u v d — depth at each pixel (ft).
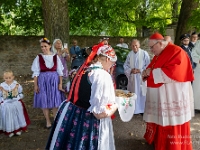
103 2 37.24
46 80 12.23
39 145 11.11
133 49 15.21
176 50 9.22
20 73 31.07
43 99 12.27
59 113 7.09
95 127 6.54
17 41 30.27
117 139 11.82
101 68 6.49
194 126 13.67
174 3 45.60
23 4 36.37
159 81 9.20
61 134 6.60
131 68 15.38
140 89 15.20
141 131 12.85
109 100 6.18
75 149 6.42
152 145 11.16
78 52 26.55
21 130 12.34
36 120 14.39
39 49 31.42
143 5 46.14
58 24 21.52
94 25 39.81
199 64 15.75
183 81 9.09
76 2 36.94
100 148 6.52
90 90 6.36
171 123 9.24
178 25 31.71
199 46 15.44
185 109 9.38
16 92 11.95
